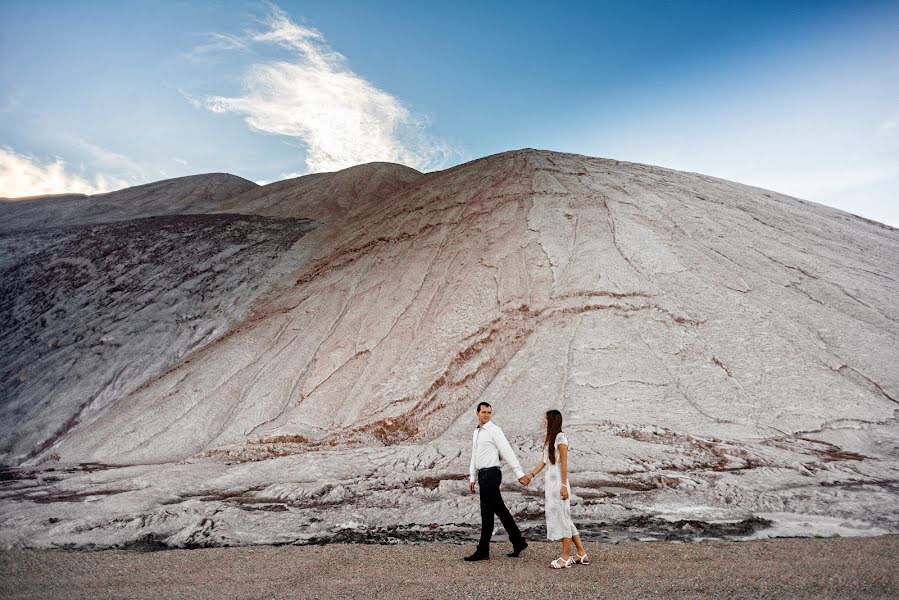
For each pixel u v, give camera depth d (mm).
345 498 11578
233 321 25828
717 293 20125
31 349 24266
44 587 6051
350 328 21859
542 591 5020
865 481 11492
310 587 5551
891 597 4543
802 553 6324
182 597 5418
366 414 17375
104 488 13062
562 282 20969
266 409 18906
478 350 18844
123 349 23953
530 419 15805
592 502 10438
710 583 5066
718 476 11758
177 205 53031
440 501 10555
